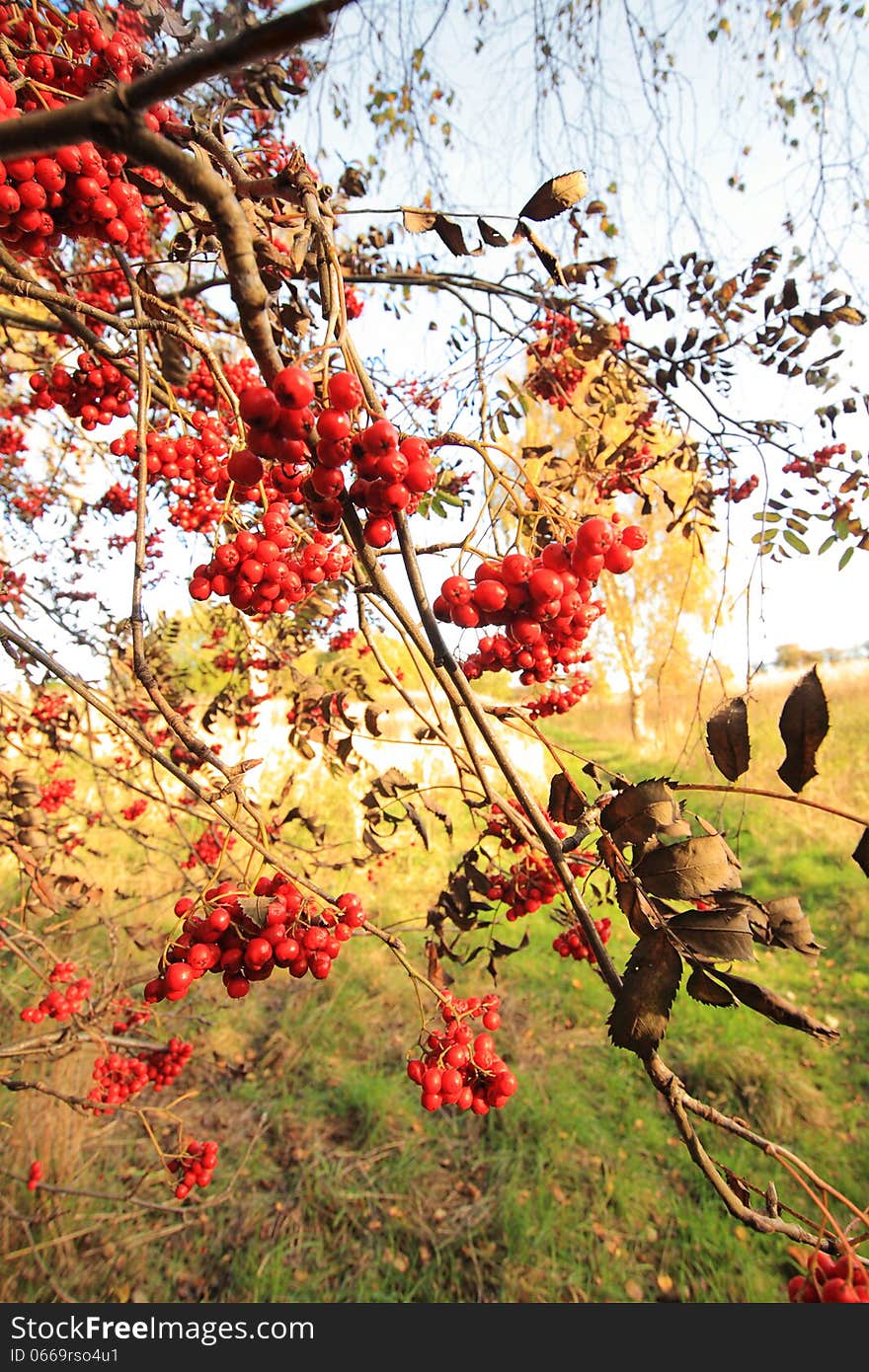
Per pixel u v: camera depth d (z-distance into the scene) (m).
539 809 0.95
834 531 2.34
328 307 0.93
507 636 1.06
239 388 1.88
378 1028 4.57
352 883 5.61
